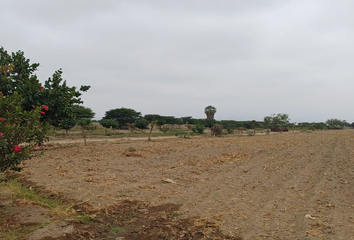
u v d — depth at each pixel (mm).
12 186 6234
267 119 45406
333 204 5316
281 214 4844
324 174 7969
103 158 10703
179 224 4387
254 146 15633
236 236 3977
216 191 6312
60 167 8766
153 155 11758
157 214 4844
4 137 4062
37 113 4594
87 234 3938
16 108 4500
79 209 4988
